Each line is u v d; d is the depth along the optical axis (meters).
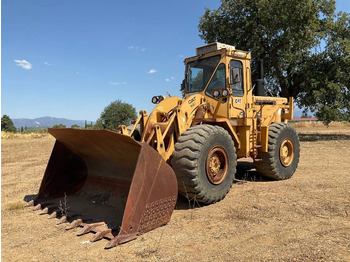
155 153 3.71
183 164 4.41
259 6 17.61
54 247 3.38
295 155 6.96
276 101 7.31
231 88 5.69
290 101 7.70
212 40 20.30
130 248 3.26
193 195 4.50
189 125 5.20
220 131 4.88
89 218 4.14
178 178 4.45
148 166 3.63
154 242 3.39
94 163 5.10
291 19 17.19
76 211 4.45
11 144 20.86
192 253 3.11
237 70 5.62
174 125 4.97
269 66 19.91
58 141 5.11
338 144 14.15
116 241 3.32
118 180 4.66
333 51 17.81
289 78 19.89
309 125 43.22
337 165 8.15
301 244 3.23
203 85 5.98
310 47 18.22
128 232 3.45
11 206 4.91
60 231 3.84
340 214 4.15
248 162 9.03
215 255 3.05
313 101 17.91
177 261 2.95
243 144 5.90
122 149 4.11
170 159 4.87
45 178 5.09
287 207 4.53
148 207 3.66
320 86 17.70
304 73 18.45
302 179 6.54
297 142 7.05
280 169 6.54
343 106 17.66
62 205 4.71
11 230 3.94
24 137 31.89
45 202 4.94
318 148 12.71
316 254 2.98
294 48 18.33
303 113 20.30
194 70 6.21
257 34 18.52
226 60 5.68
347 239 3.32
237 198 5.12
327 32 17.88
